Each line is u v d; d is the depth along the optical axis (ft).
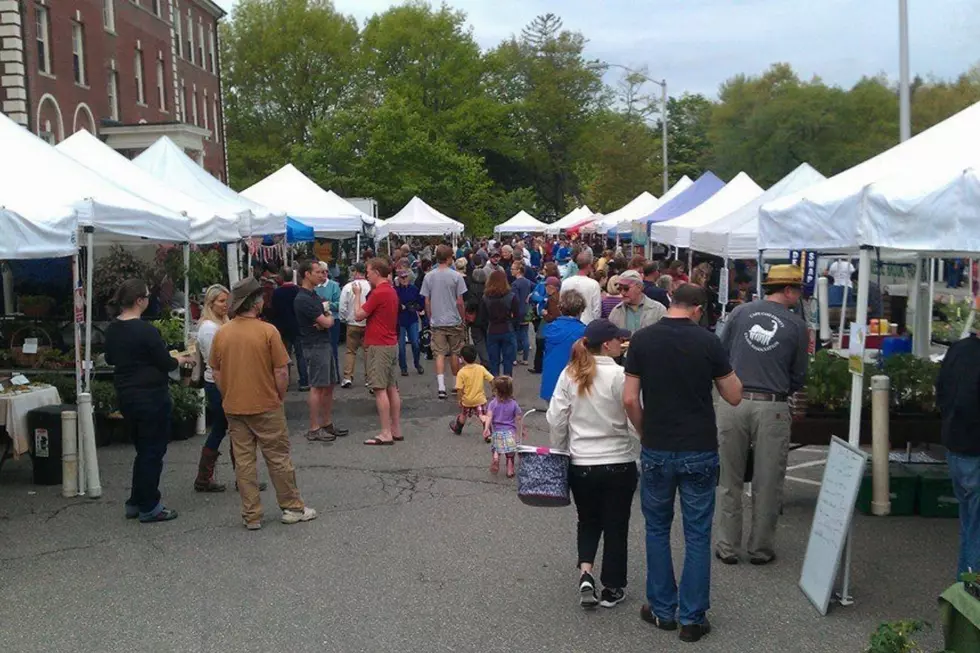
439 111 213.25
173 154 47.52
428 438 33.73
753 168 152.05
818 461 30.37
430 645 15.97
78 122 98.02
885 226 18.11
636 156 157.28
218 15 153.07
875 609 17.44
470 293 49.32
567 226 134.31
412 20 210.59
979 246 16.29
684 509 16.20
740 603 17.78
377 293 32.17
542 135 237.86
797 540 21.71
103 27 105.19
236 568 20.02
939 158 18.71
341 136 152.66
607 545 17.49
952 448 17.12
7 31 84.74
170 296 40.55
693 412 15.97
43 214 24.68
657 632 16.47
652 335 16.21
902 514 23.66
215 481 26.63
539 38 237.86
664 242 58.90
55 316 37.17
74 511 24.53
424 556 20.71
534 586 18.79
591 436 17.25
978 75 162.71
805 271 38.24
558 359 28.43
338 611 17.54
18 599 18.34
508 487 26.76
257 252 64.75
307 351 32.91
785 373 19.56
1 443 28.68
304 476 28.19
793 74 157.28
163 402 23.30
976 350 16.83
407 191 146.10
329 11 209.87
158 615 17.44
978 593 12.47
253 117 211.20
